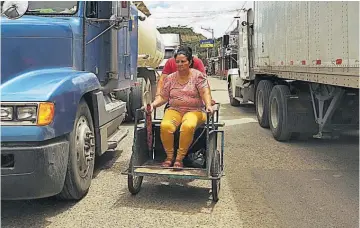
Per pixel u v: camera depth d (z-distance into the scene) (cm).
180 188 534
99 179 570
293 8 732
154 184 549
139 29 1094
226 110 1412
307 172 613
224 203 480
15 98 389
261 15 1000
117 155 712
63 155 422
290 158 700
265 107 997
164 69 558
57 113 407
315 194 513
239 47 1371
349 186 545
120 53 732
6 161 386
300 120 808
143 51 1153
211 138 475
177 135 512
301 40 691
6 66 464
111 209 458
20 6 470
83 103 490
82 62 556
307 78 666
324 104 765
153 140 535
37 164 388
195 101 511
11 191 391
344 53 522
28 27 480
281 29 813
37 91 404
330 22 568
